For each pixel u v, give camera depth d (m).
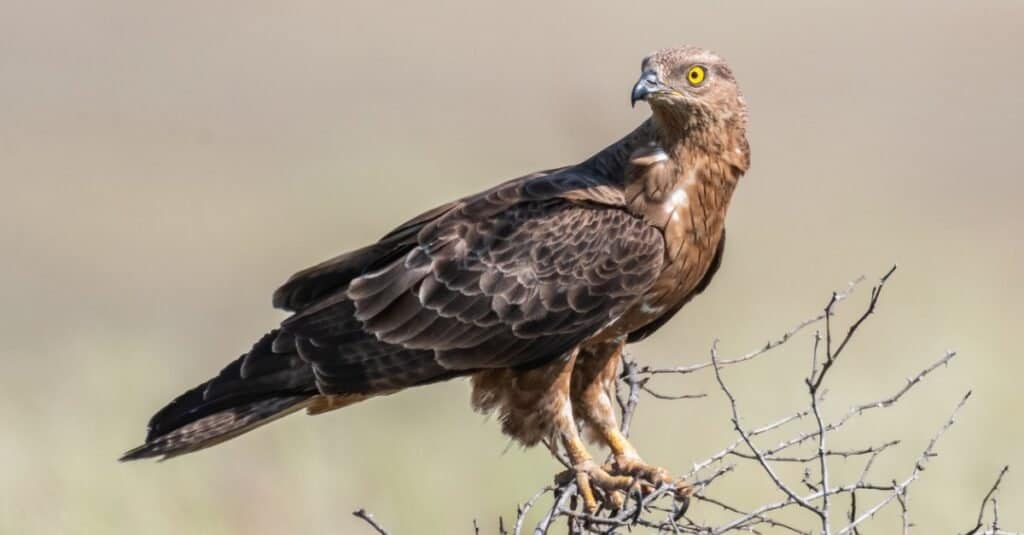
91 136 34.16
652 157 9.69
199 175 30.92
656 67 9.55
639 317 9.85
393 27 41.97
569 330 9.61
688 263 9.74
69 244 25.70
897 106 35.22
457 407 16.00
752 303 20.31
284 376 9.50
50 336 20.58
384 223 25.62
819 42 39.44
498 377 9.76
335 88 38.41
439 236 9.70
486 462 14.27
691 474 8.37
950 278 22.02
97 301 22.91
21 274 24.12
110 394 15.62
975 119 34.41
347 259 9.87
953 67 37.69
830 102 35.62
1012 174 30.38
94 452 14.08
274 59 40.47
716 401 15.76
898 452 14.55
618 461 9.77
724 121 9.64
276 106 37.28
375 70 39.66
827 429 8.38
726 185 9.72
